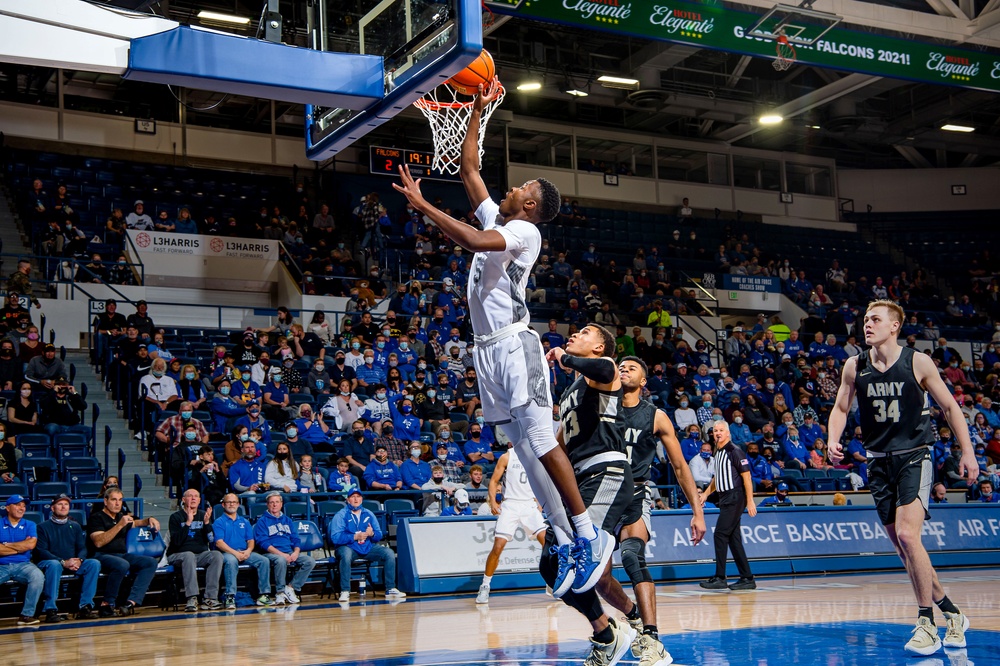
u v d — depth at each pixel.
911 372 5.11
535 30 22.52
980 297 27.16
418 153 23.58
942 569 12.33
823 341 20.92
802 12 16.91
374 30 5.88
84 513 10.42
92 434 12.00
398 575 10.36
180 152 22.56
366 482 12.16
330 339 16.91
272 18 5.96
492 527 10.63
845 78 22.84
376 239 20.92
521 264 4.10
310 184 23.44
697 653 4.90
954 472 15.84
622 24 16.05
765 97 25.14
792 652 4.91
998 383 20.70
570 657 5.11
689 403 16.61
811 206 29.50
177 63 5.34
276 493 10.26
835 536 12.27
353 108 5.93
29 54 5.05
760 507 12.04
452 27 5.05
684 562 11.07
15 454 10.84
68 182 20.09
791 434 16.14
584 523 4.04
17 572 8.74
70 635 7.42
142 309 15.00
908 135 26.78
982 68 19.17
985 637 5.35
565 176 26.47
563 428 4.68
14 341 13.26
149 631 7.43
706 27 16.66
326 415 13.55
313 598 10.54
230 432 12.74
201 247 19.23
